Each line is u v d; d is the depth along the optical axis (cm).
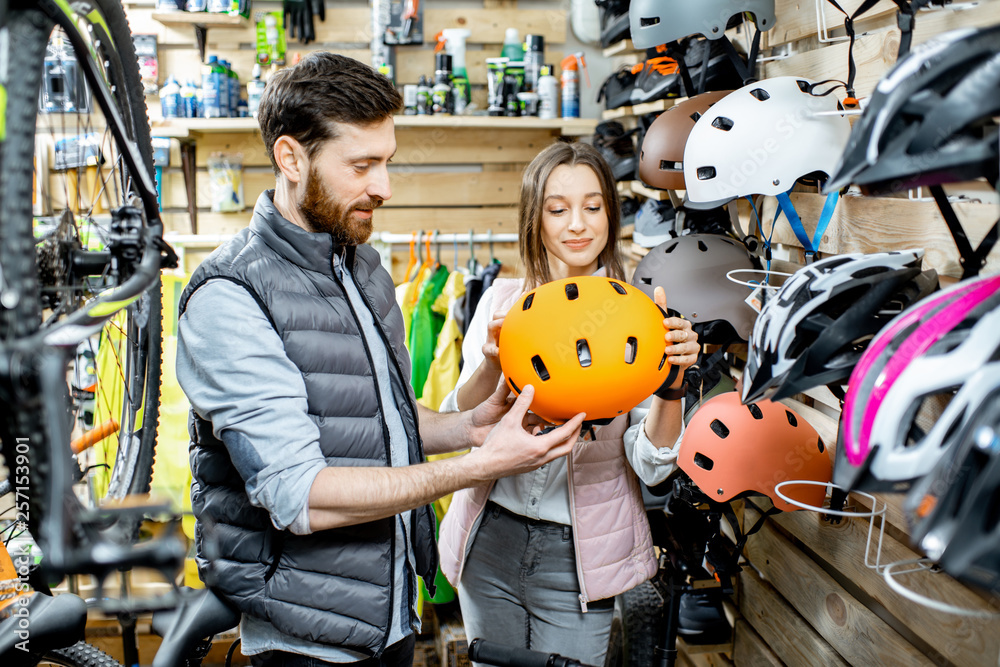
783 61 155
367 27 283
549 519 141
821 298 83
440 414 138
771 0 142
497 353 123
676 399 124
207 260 106
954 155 61
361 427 109
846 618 131
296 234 107
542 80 274
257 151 283
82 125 117
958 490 59
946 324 65
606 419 110
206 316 101
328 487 97
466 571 153
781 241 155
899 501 115
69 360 60
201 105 269
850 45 117
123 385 115
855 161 66
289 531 106
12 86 57
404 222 294
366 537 109
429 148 291
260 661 113
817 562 145
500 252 299
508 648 122
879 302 80
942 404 100
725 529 187
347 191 105
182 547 65
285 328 104
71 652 116
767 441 121
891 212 117
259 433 98
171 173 286
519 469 105
